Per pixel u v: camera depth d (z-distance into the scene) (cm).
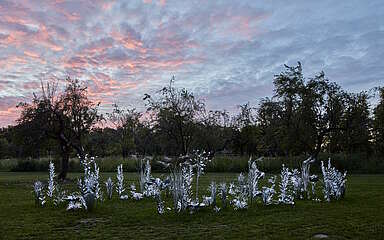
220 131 5325
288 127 3769
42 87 3056
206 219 1180
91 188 1545
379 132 4106
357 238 923
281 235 954
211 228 1055
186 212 1284
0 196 1880
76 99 3105
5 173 4272
